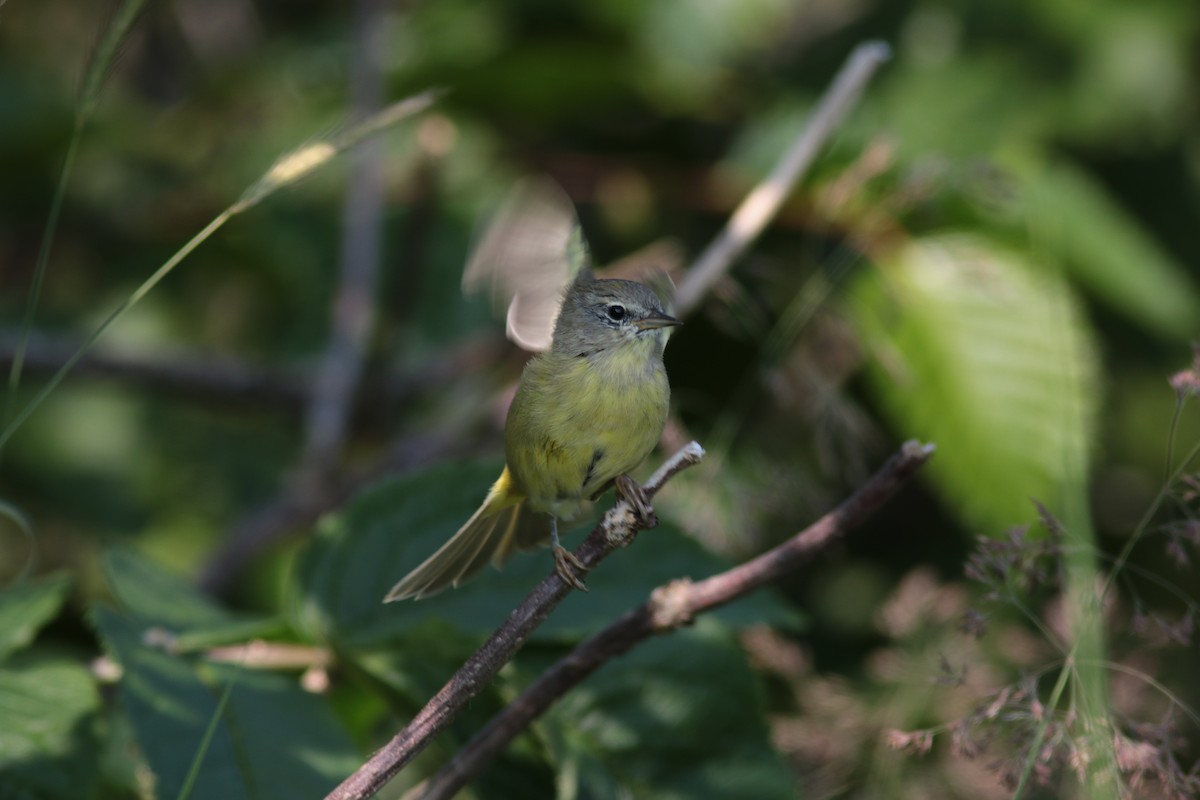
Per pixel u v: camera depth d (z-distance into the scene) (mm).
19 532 13297
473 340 12805
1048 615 5734
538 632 6141
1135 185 11969
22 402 13375
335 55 14070
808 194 10281
